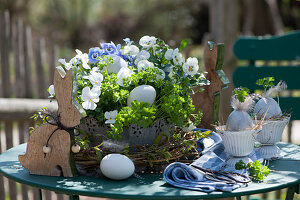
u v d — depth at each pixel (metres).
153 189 1.26
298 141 3.52
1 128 3.92
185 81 1.40
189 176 1.29
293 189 1.34
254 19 5.36
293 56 1.89
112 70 1.40
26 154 1.34
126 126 1.34
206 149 1.42
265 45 1.89
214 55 1.52
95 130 1.37
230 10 2.96
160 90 1.39
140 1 9.87
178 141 1.38
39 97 2.39
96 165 1.35
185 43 1.45
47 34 8.88
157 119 1.36
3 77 2.41
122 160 1.30
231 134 1.34
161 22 8.66
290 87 1.87
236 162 1.35
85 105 1.32
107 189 1.25
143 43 1.43
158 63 1.42
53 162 1.33
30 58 2.40
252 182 1.29
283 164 1.42
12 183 2.29
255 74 1.88
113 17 9.45
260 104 1.45
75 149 1.31
